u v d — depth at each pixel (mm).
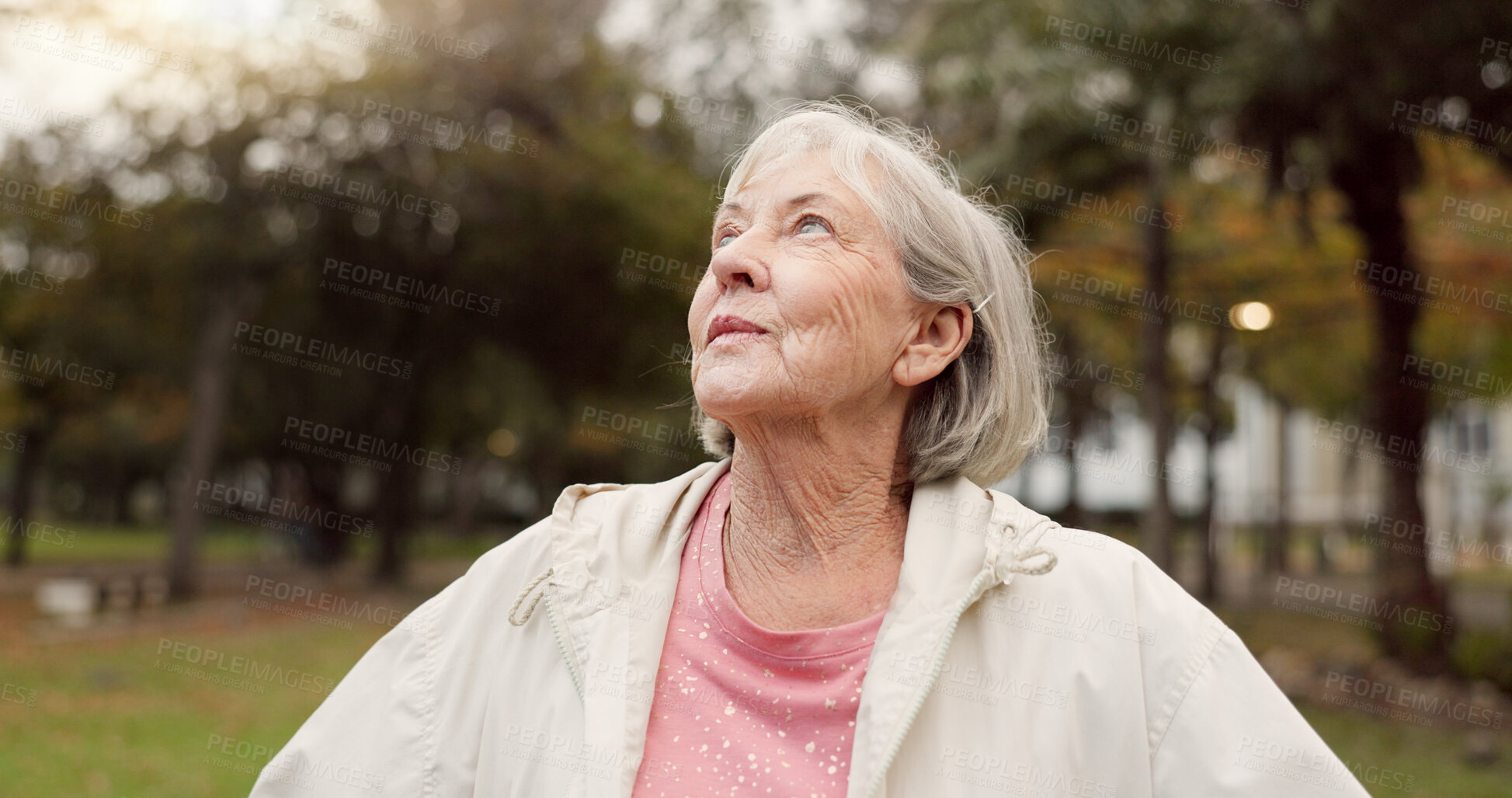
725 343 1238
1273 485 27859
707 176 17734
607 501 1394
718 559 1317
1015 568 1182
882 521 1316
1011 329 1367
